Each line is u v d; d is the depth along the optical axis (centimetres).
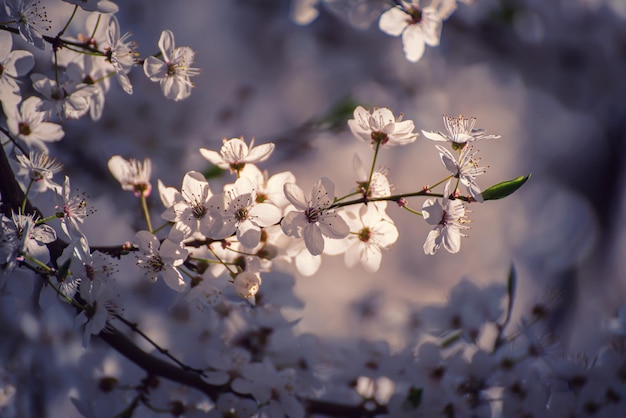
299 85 106
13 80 59
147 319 77
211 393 63
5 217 56
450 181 57
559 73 100
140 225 79
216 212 57
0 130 59
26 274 58
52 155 78
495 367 65
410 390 64
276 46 103
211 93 101
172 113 82
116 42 59
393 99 111
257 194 58
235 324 65
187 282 59
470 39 100
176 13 101
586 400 65
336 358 68
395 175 138
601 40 98
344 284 127
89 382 66
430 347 65
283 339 65
